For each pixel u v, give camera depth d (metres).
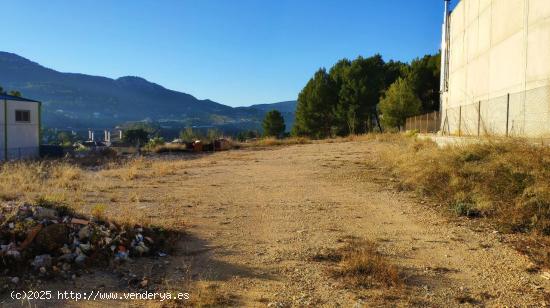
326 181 14.04
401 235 7.27
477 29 20.58
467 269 5.61
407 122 34.97
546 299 4.63
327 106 52.44
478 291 4.89
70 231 5.98
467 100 22.23
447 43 27.92
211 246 6.64
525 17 14.52
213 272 5.54
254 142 39.16
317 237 7.14
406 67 50.44
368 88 49.31
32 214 6.25
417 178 12.02
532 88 13.48
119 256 5.80
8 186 11.55
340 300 4.66
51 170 17.14
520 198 7.96
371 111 50.50
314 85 53.06
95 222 6.55
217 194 11.75
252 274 5.46
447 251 6.37
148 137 105.19
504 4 16.70
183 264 5.82
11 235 5.62
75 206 8.80
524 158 8.85
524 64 14.55
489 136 11.57
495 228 7.58
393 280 5.17
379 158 19.12
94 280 5.14
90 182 14.03
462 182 10.03
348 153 24.42
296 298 4.71
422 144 19.61
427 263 5.85
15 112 31.06
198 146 33.84
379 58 56.19
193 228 7.73
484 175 9.62
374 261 5.77
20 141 31.56
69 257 5.51
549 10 12.74
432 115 26.75
